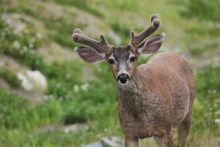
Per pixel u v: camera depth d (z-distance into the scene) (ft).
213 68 122.42
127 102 39.11
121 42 125.90
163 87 41.37
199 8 203.62
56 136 70.33
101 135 67.82
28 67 103.14
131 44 39.29
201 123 56.80
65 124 81.05
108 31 139.23
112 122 71.67
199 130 55.31
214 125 56.49
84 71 113.09
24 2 138.10
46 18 135.13
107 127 71.61
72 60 116.57
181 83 44.60
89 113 81.71
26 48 107.76
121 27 147.64
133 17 170.81
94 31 134.10
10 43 109.29
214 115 58.49
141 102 38.96
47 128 78.28
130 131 40.24
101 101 92.99
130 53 37.35
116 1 183.52
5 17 120.26
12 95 90.02
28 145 67.10
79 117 81.10
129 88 38.17
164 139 40.45
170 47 148.36
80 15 146.30
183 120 47.44
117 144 60.29
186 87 45.55
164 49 137.49
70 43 125.08
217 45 157.28
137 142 41.22
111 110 81.35
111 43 122.62
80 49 41.11
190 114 47.62
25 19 125.39
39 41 117.60
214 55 145.28
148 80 40.45
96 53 40.60
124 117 40.01
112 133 67.51
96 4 171.53
